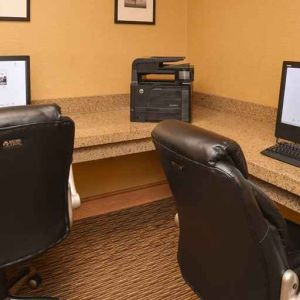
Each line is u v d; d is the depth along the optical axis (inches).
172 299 77.7
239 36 103.7
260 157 70.4
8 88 88.9
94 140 84.1
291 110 74.1
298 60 90.0
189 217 49.4
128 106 116.0
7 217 55.0
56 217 62.4
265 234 40.3
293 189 61.3
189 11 119.0
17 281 77.0
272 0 93.7
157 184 131.5
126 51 112.7
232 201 39.4
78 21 103.6
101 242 97.7
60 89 105.2
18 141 51.0
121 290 80.1
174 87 91.8
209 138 40.5
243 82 104.7
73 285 81.4
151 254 92.9
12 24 95.1
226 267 46.6
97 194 120.9
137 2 111.0
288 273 42.5
